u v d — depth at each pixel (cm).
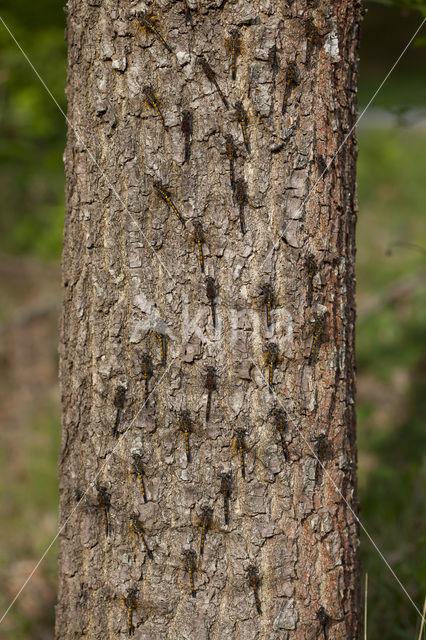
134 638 141
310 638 140
